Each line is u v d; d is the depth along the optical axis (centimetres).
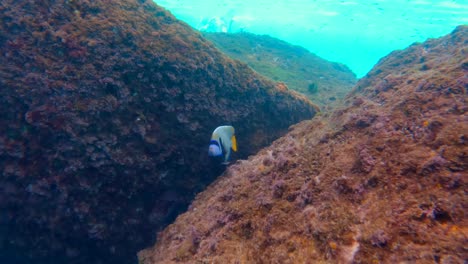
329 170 246
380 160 222
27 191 381
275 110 637
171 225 423
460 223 154
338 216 203
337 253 181
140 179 452
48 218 397
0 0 391
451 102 235
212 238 270
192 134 502
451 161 183
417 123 233
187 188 520
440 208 164
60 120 382
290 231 220
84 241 431
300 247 202
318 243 196
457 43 648
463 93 239
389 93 347
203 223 311
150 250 420
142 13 507
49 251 425
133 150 436
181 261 281
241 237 252
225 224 278
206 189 489
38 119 375
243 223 262
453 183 171
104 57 422
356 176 225
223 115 544
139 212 470
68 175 388
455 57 345
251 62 1427
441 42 722
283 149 346
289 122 668
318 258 187
